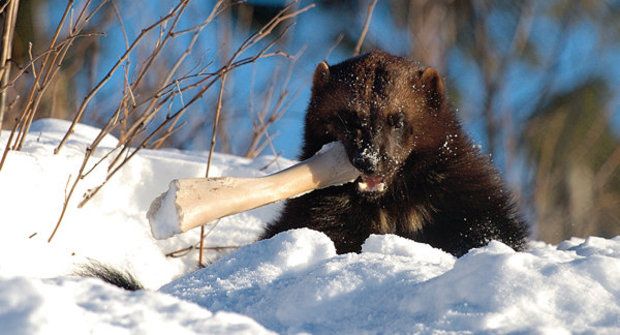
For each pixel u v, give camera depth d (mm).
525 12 27594
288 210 10797
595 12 28109
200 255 10992
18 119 10133
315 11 26844
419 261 6836
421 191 10438
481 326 5699
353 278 6375
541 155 25453
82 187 10445
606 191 26125
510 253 6254
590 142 26344
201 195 8109
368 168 9477
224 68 10766
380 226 10469
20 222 9445
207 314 5598
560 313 5871
